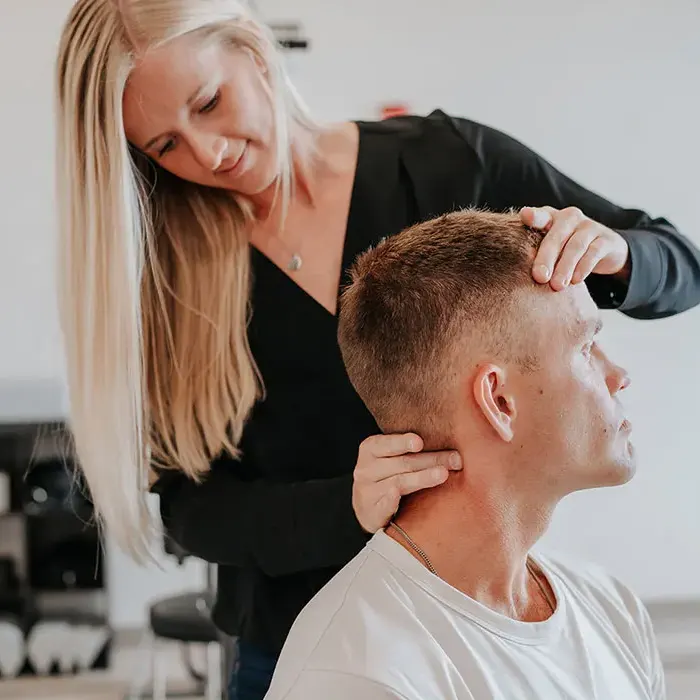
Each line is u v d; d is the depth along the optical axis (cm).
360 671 89
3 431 367
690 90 407
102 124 118
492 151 139
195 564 412
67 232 124
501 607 102
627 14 404
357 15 401
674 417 412
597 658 104
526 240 99
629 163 409
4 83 400
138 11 113
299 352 136
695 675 356
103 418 129
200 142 117
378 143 139
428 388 99
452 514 100
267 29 125
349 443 137
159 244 137
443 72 405
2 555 406
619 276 122
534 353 96
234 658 152
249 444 142
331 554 126
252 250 137
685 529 415
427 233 102
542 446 98
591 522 414
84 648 380
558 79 406
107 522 137
